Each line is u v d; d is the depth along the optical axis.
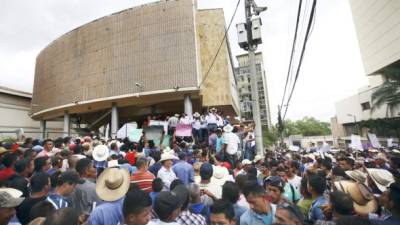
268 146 52.41
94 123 30.22
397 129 32.69
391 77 26.44
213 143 10.56
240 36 8.58
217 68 25.42
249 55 8.71
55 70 29.00
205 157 7.68
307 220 3.46
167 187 4.84
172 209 2.54
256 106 8.49
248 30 8.52
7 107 34.59
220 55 25.62
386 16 29.66
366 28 34.09
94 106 26.62
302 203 3.86
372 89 42.16
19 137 16.88
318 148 18.30
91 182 3.94
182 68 22.17
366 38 34.38
